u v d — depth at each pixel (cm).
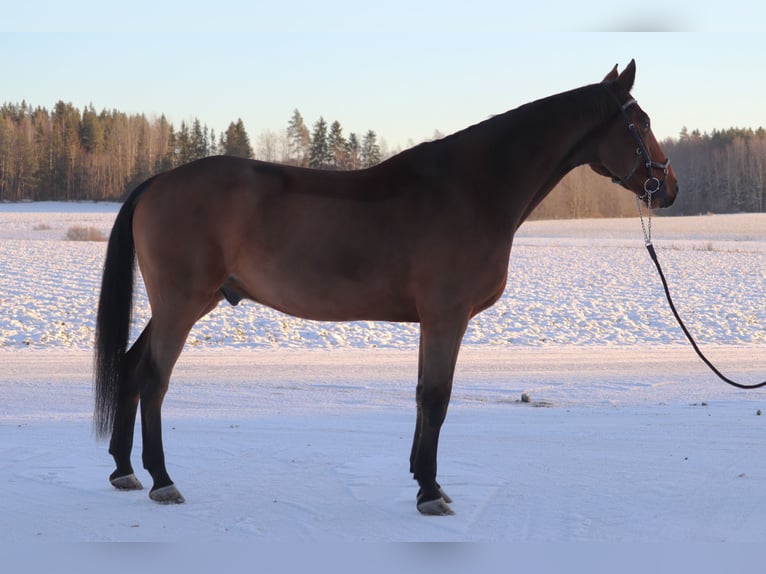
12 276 2247
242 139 9162
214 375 1023
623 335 1522
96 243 3706
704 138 10712
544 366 1134
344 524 485
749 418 802
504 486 562
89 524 482
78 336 1373
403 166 536
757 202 9606
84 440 682
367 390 940
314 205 525
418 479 512
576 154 564
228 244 527
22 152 9600
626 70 569
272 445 673
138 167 9800
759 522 489
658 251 3772
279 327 1512
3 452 639
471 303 523
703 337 1506
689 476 588
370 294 525
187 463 618
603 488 557
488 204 529
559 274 2688
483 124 552
